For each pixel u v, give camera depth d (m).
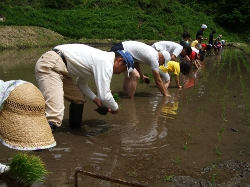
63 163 4.08
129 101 7.43
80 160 4.19
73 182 3.59
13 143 2.66
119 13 33.22
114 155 4.38
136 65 8.12
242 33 36.47
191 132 5.31
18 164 3.11
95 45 26.62
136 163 4.14
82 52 4.95
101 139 4.97
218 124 5.74
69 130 5.35
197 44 15.27
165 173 3.88
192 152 4.52
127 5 34.72
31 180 3.12
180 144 4.81
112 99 5.01
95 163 4.11
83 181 3.61
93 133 5.23
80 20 30.81
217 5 38.50
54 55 4.83
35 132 2.69
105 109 5.31
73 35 28.36
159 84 7.80
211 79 10.52
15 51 20.20
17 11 30.03
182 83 9.85
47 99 4.68
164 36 31.53
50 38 25.69
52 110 4.65
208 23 35.75
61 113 4.71
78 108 5.32
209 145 4.78
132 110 6.62
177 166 4.08
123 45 7.52
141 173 3.87
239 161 4.23
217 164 4.15
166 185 3.58
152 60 7.43
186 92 8.47
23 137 2.66
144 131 5.35
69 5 34.03
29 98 2.70
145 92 8.49
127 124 5.70
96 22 30.98
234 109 6.73
